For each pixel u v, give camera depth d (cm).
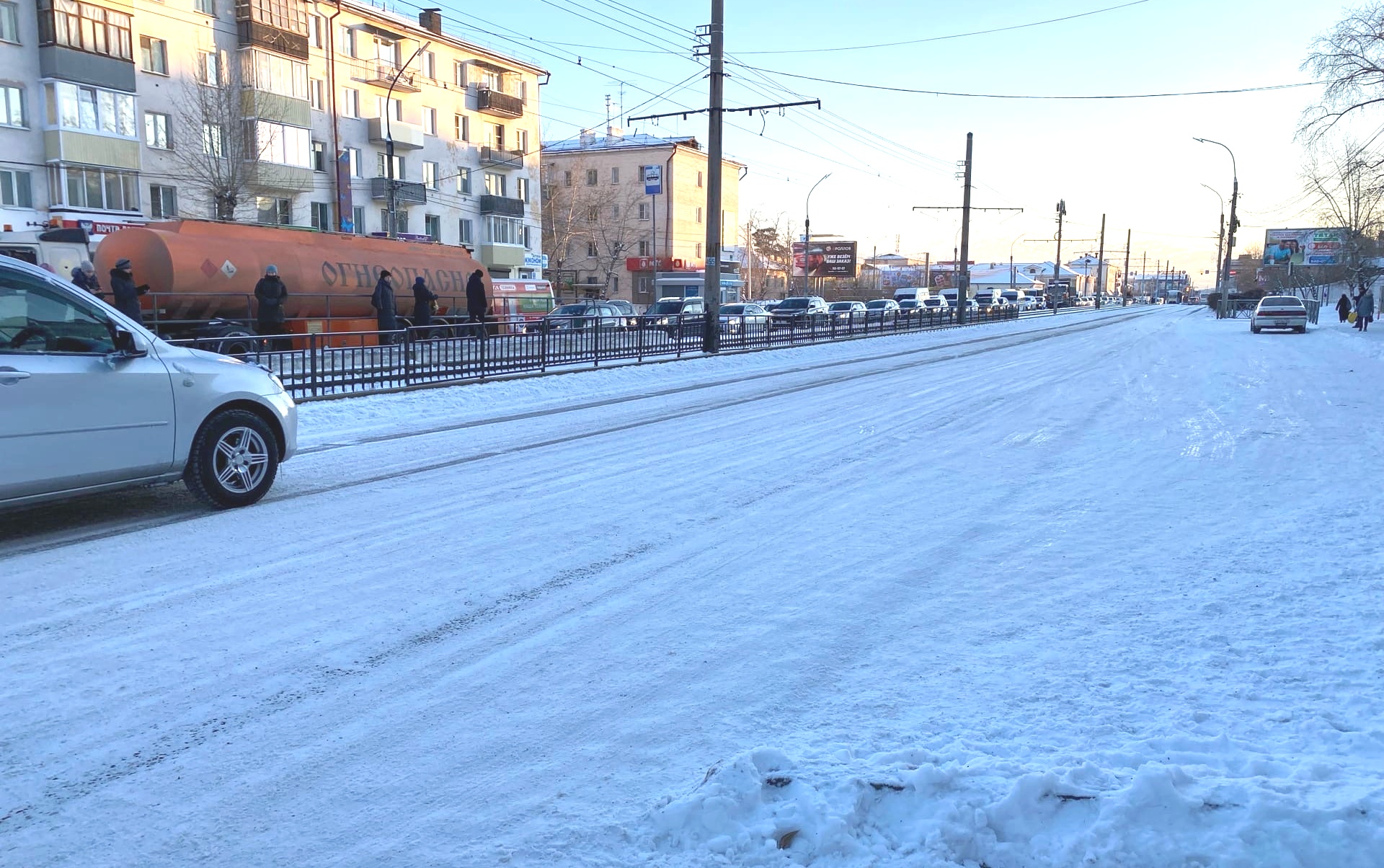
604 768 341
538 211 5919
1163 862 260
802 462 962
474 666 434
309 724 376
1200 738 333
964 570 579
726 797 298
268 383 775
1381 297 5759
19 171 3189
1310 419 1205
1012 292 8600
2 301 614
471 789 328
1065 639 454
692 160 7769
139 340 680
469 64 5281
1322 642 433
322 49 4347
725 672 426
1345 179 2706
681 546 636
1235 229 5722
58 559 596
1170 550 607
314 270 2453
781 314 3062
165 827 305
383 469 926
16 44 3148
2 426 596
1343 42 2525
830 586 549
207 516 717
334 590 539
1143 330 4119
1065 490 812
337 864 285
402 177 4847
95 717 379
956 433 1164
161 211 3650
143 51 3569
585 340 2059
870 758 326
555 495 804
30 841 296
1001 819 281
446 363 1688
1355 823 263
